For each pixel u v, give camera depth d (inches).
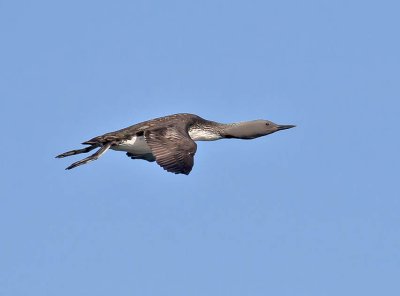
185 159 800.9
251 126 933.2
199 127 911.7
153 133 829.8
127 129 870.4
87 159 850.1
